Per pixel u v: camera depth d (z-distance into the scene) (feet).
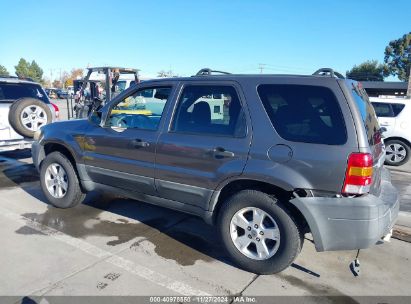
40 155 16.56
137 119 13.44
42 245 12.39
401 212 15.88
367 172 9.24
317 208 9.59
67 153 15.84
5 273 10.53
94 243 12.69
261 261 10.66
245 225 10.85
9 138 22.33
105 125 14.21
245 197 10.62
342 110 9.52
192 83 12.09
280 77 10.57
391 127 29.04
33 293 9.62
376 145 10.46
